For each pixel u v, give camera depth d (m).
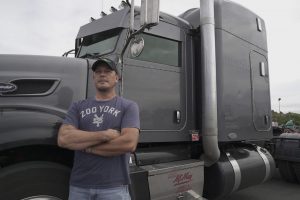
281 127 8.56
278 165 7.33
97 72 2.77
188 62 4.66
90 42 4.50
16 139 2.96
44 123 3.11
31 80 3.31
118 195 2.57
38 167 3.02
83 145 2.56
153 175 3.74
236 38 5.16
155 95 4.19
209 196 4.79
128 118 2.65
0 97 3.16
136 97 3.98
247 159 5.31
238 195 6.42
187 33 4.72
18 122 3.03
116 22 4.07
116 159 2.61
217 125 4.65
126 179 2.64
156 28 4.32
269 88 5.96
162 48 4.38
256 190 6.79
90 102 2.77
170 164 4.17
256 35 5.70
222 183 4.68
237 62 5.13
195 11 5.04
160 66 4.29
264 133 5.66
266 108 5.79
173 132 4.35
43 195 3.02
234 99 5.00
